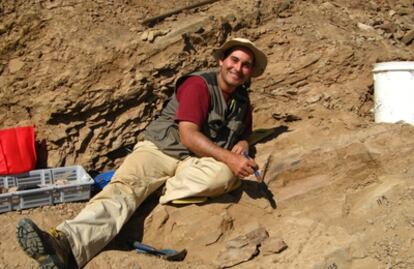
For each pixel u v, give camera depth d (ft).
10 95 14.23
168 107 12.28
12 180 12.99
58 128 14.06
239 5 16.96
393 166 12.22
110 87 14.25
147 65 14.65
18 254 10.82
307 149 12.66
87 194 12.66
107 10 15.44
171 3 16.57
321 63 15.89
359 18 18.44
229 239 11.19
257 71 12.60
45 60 14.37
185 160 12.03
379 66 13.94
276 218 11.76
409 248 10.08
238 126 12.16
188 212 11.50
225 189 11.44
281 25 16.71
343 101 15.34
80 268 10.10
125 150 14.66
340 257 10.23
